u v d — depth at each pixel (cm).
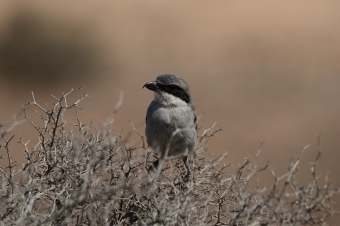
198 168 905
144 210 785
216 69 3209
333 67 3186
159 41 3534
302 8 3894
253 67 3222
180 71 3197
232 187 766
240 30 3644
